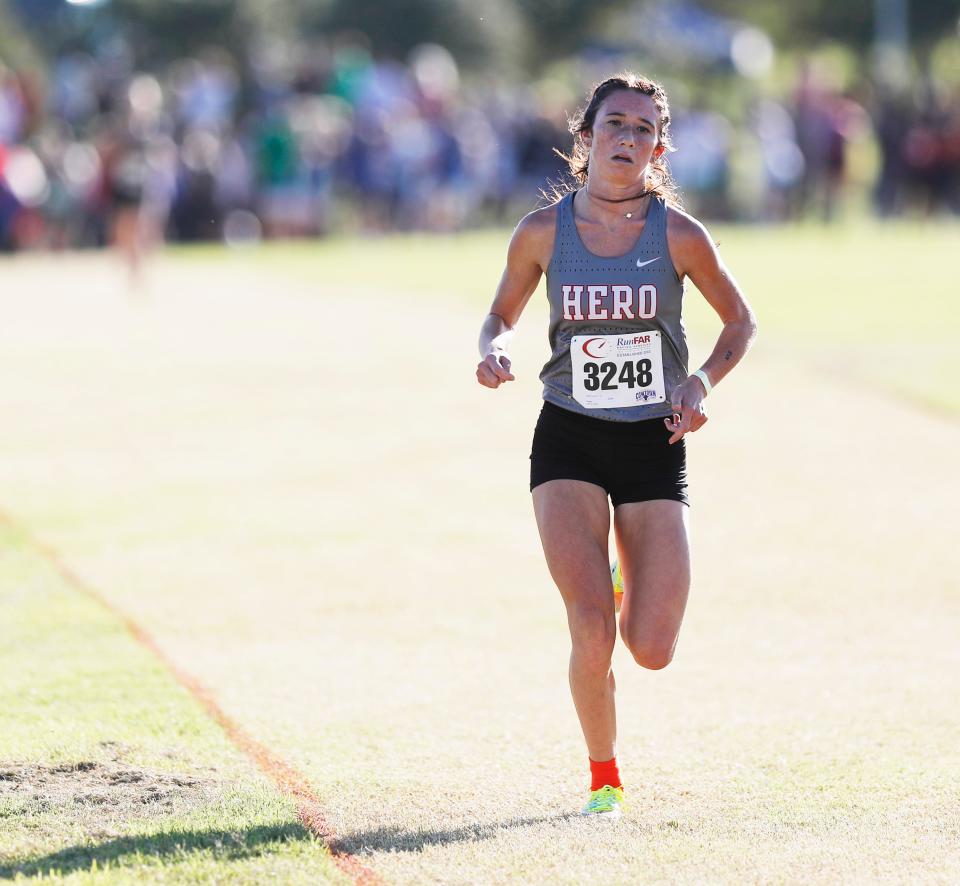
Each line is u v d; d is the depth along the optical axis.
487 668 21.61
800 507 30.94
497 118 112.69
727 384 45.28
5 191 100.44
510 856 14.86
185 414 41.94
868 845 15.16
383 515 30.64
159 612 24.19
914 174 113.06
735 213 114.56
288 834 15.44
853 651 22.30
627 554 16.44
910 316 60.12
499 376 16.23
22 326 61.41
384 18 190.25
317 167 105.75
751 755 18.20
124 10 179.00
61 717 19.09
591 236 16.55
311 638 22.95
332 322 62.19
